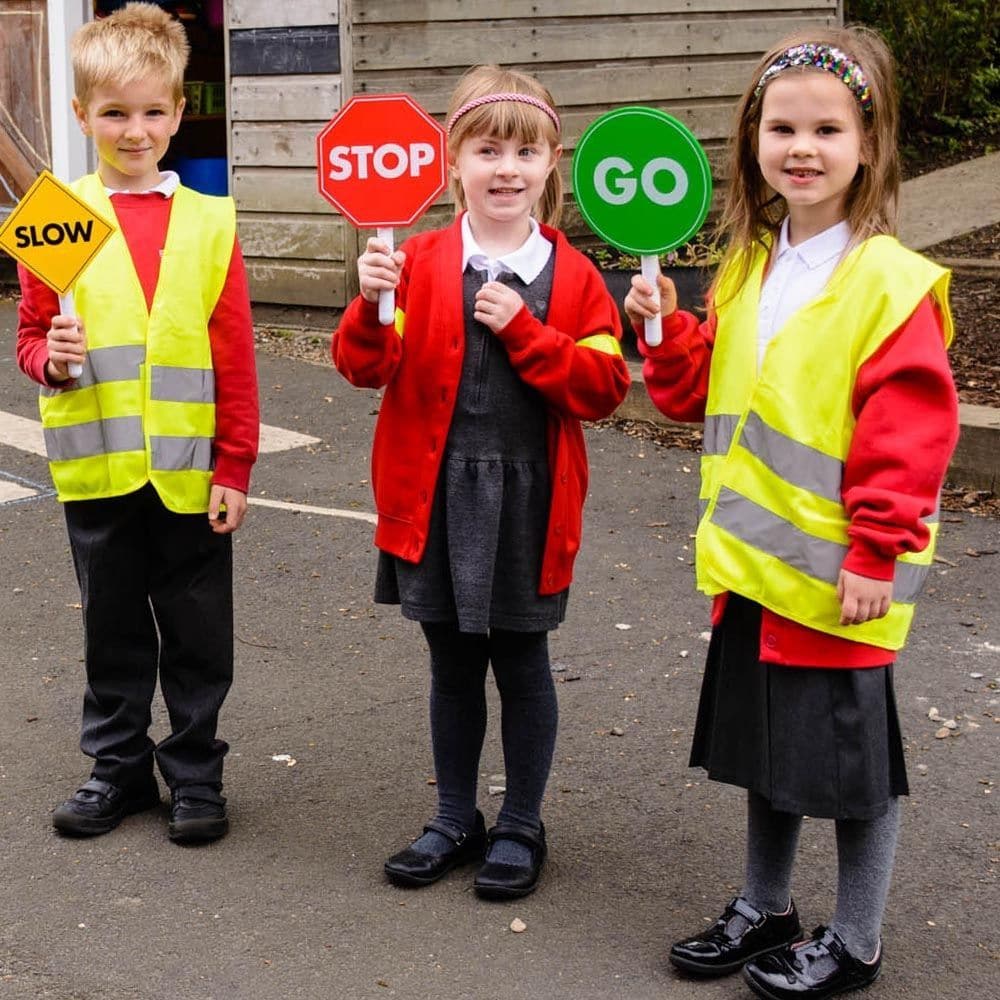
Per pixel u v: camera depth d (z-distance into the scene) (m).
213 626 3.92
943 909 3.63
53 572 5.95
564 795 4.20
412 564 3.61
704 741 3.36
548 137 3.57
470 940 3.47
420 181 3.44
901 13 13.62
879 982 3.32
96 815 3.91
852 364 3.06
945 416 3.00
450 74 9.58
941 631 5.44
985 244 10.74
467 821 3.79
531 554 3.58
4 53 10.25
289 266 9.70
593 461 7.40
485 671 3.78
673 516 6.70
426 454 3.55
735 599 3.24
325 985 3.28
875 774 3.11
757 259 3.26
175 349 3.79
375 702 4.81
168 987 3.27
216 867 3.78
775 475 3.12
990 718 4.73
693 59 10.63
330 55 9.23
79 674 5.01
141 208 3.83
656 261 3.30
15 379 8.60
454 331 3.53
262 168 9.65
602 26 10.18
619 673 5.06
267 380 8.62
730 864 3.84
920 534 3.00
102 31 3.76
